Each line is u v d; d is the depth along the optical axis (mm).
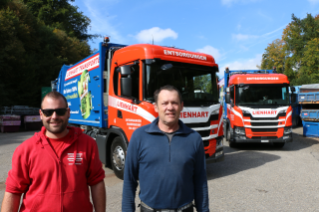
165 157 2070
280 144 10320
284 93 9797
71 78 9352
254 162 7699
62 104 2059
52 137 2078
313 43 30438
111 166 6508
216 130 6035
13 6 22141
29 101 22344
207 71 6180
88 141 2184
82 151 2115
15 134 15594
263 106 9531
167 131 2172
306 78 30062
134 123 5500
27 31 21906
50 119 2004
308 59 30641
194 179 2227
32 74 21750
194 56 6039
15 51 20000
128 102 5688
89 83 7539
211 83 6207
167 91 2141
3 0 21703
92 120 7379
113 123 6262
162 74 5461
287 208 4230
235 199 4645
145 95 5289
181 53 5816
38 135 2055
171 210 2047
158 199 2061
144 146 2117
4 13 20297
